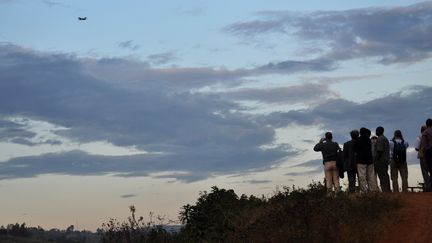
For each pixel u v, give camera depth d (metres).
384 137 19.94
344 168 20.34
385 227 15.19
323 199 17.66
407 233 14.60
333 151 20.75
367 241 14.38
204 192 21.03
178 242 19.77
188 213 20.50
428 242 13.69
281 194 19.88
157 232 20.34
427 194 18.59
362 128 19.83
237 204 20.41
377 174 20.30
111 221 20.80
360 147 19.64
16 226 112.31
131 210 20.92
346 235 14.70
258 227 17.33
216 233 18.89
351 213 16.41
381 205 16.89
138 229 20.59
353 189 19.34
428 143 19.66
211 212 20.02
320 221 15.77
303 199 17.97
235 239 17.39
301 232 15.29
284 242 15.41
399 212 16.34
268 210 18.73
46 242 65.75
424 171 20.17
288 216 17.11
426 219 15.30
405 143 20.72
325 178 20.88
